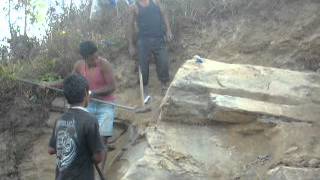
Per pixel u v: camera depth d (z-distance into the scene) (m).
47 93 5.61
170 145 4.38
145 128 4.87
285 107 4.53
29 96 5.61
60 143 3.32
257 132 4.43
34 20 7.36
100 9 7.04
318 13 5.88
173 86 4.71
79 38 6.35
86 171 3.30
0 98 5.59
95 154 3.29
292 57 5.64
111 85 4.76
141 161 4.20
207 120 4.57
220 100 4.52
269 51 5.77
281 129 4.31
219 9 6.32
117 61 6.10
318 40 5.62
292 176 3.84
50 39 6.56
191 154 4.29
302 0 6.09
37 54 6.62
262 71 4.96
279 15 6.05
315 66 5.48
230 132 4.50
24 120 5.46
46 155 5.22
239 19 6.19
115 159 4.77
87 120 3.30
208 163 4.23
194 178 4.10
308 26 5.80
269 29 5.97
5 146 5.32
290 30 5.85
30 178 5.11
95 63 4.76
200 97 4.65
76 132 3.28
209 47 6.02
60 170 3.29
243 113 4.44
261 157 4.21
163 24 5.72
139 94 5.64
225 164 4.21
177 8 6.40
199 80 4.77
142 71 5.56
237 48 5.91
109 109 4.78
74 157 3.27
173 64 5.97
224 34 6.11
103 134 4.71
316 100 4.60
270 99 4.62
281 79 4.85
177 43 6.15
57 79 5.82
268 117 4.41
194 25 6.29
